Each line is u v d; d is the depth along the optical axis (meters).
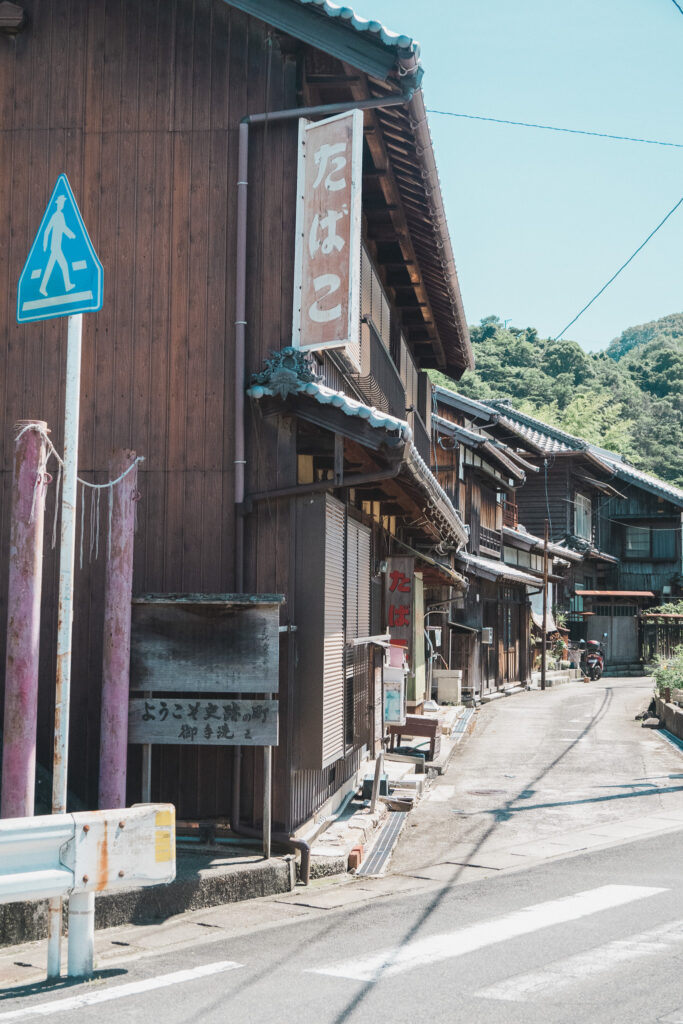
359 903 7.80
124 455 8.17
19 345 9.56
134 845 5.61
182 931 6.82
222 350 9.34
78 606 9.21
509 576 27.17
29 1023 4.70
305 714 8.87
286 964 5.88
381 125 10.05
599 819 11.88
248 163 9.37
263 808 8.53
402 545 15.45
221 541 9.18
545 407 71.31
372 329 12.04
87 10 9.72
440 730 17.00
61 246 6.28
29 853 5.28
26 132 9.66
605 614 45.75
